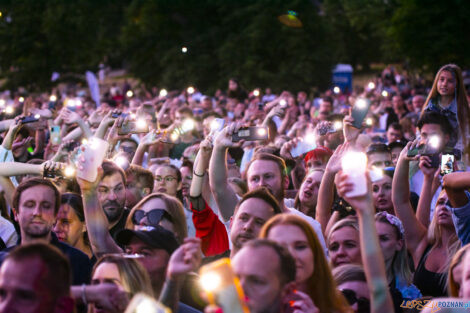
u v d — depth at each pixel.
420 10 25.00
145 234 4.12
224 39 32.47
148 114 7.47
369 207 3.14
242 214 4.34
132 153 8.19
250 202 4.36
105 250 4.46
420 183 7.15
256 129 5.21
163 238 4.16
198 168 5.42
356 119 5.60
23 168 5.47
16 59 31.92
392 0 31.33
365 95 18.17
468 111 7.16
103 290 3.53
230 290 2.89
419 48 25.34
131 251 4.17
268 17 30.92
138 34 33.88
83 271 4.61
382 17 33.16
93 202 4.40
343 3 35.38
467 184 4.68
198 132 11.46
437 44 24.91
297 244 3.66
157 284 4.14
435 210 5.19
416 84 29.05
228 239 5.48
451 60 25.41
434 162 5.38
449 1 24.80
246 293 3.11
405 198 5.37
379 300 3.11
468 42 25.05
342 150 5.62
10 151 6.54
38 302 2.88
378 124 14.91
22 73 31.94
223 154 5.25
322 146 7.71
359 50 45.47
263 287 3.10
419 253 5.32
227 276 2.90
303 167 8.13
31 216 4.55
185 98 23.41
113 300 3.54
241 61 31.42
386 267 4.91
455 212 4.80
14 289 2.87
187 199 7.03
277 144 9.31
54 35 31.48
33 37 31.92
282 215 3.78
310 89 31.38
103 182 5.32
